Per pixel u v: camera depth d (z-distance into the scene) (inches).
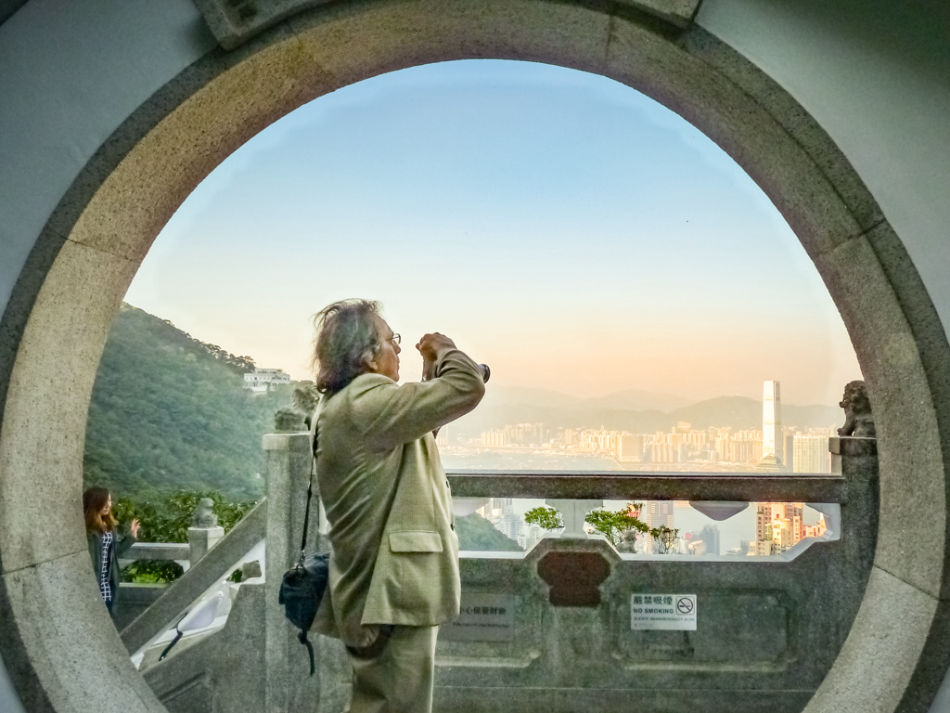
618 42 120.3
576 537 178.2
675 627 177.5
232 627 178.4
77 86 116.8
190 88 115.5
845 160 110.7
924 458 112.4
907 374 113.1
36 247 115.3
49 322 119.4
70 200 115.6
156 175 126.9
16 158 117.0
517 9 116.3
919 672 107.6
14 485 116.0
